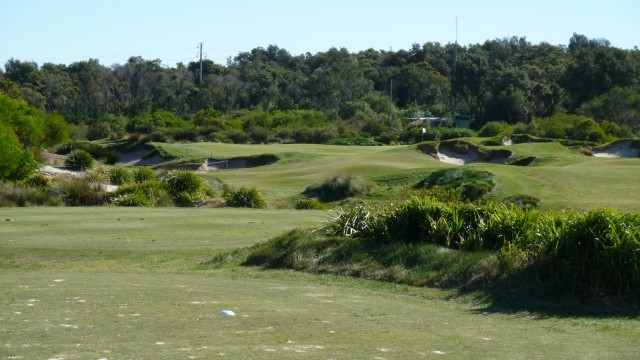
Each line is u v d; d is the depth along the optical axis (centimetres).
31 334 764
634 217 1122
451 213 1409
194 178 3494
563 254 1109
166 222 2192
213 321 883
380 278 1317
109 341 738
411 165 4644
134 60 14400
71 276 1358
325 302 1095
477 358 714
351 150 6394
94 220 2231
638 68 9488
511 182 3419
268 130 8331
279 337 793
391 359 695
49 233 1927
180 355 677
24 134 5350
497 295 1127
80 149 5584
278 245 1554
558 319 979
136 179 3850
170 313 934
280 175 4672
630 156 5150
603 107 8075
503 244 1291
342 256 1431
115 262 1573
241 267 1514
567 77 9319
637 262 1045
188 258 1616
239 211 2622
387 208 1589
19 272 1429
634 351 768
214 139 7875
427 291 1212
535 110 9306
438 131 7806
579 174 3672
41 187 3350
